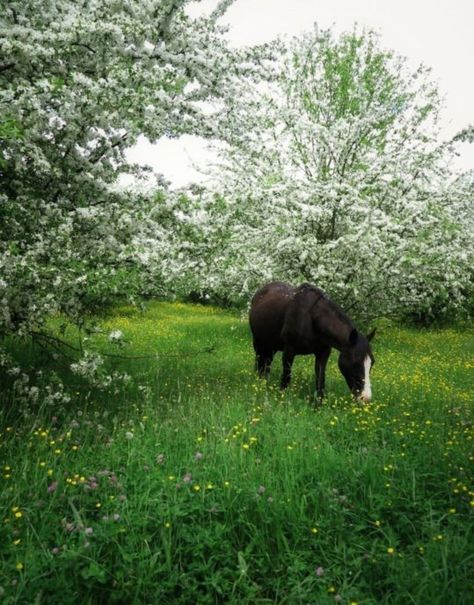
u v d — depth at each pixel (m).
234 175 12.07
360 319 12.72
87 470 3.69
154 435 4.48
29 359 7.29
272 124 10.98
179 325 14.23
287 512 3.18
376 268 10.39
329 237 11.92
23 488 3.30
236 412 5.21
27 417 4.67
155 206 4.97
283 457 3.94
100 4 5.30
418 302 12.27
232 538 2.99
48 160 5.32
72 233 5.35
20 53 4.68
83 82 4.73
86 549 2.68
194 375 7.34
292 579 2.61
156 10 5.29
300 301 6.66
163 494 3.33
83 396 5.90
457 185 12.51
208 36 5.73
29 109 4.54
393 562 2.71
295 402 6.02
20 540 2.81
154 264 5.06
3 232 5.19
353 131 11.59
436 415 5.50
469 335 16.22
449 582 2.54
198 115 5.45
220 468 3.71
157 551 2.74
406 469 3.79
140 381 6.80
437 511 3.22
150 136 5.33
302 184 11.06
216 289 11.34
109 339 5.25
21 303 5.06
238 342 11.64
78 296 5.38
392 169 11.20
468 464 3.97
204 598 2.47
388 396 6.43
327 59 14.91
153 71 5.13
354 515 3.21
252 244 10.77
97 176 5.63
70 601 2.40
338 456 4.01
